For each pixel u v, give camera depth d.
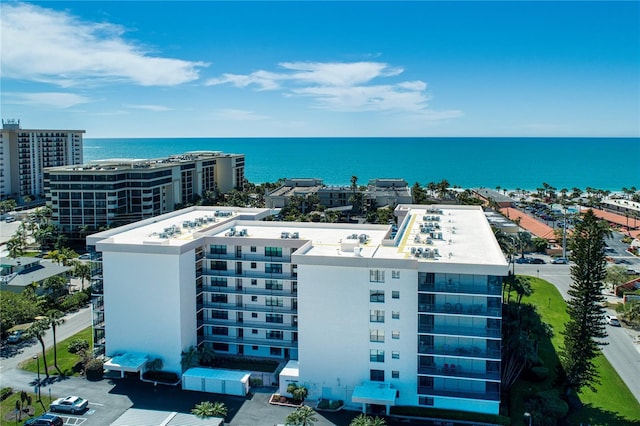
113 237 89.94
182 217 111.88
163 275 80.88
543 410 69.06
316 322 75.06
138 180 173.38
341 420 70.19
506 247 116.69
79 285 127.25
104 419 69.88
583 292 75.69
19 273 122.69
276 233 95.56
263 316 87.69
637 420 70.81
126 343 83.31
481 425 68.56
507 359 78.69
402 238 88.50
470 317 70.12
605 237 175.25
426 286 70.88
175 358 81.75
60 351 89.94
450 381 71.69
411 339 72.19
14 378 80.75
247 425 68.88
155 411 69.56
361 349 74.00
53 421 67.06
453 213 113.06
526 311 83.94
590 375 76.69
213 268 89.44
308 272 74.56
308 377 75.88
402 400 73.25
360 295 73.38
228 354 88.75
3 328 96.06
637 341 96.00
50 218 171.12
